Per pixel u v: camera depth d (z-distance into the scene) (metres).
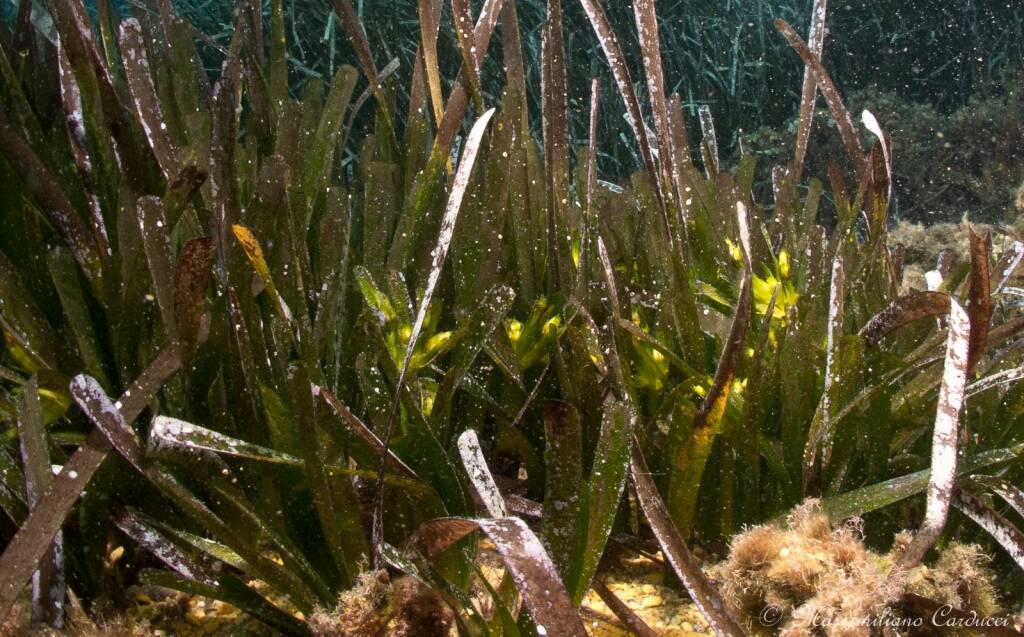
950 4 2.55
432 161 0.43
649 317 0.46
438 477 0.33
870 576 0.30
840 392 0.38
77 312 0.35
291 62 1.94
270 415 0.33
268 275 0.32
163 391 0.36
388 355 0.36
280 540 0.31
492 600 0.31
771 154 2.15
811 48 0.45
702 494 0.38
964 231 1.22
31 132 0.41
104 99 0.35
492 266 0.41
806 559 0.32
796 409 0.38
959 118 2.04
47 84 0.46
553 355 0.39
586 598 0.35
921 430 0.41
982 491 0.38
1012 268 0.44
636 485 0.29
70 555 0.33
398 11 1.96
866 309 0.44
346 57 1.94
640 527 0.39
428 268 0.43
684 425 0.36
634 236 0.49
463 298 0.41
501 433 0.40
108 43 0.45
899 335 0.45
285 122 0.44
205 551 0.32
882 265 0.49
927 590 0.33
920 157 2.06
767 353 0.42
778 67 2.40
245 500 0.31
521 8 2.17
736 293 0.45
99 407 0.28
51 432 0.34
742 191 0.52
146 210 0.31
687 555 0.28
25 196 0.38
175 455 0.29
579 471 0.30
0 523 0.33
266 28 1.94
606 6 2.20
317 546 0.34
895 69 2.64
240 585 0.31
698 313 0.42
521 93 0.42
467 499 0.34
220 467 0.32
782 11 2.61
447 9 2.00
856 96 2.19
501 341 0.38
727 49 2.39
